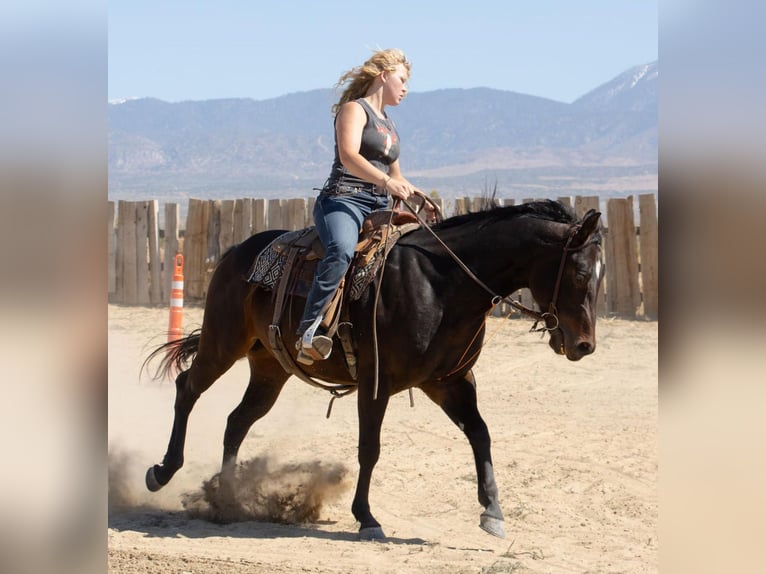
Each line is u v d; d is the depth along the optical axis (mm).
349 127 7504
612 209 22000
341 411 13219
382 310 7441
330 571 6484
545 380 15555
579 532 7691
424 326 7371
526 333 20516
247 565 6602
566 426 12094
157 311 23750
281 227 24078
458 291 7441
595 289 7125
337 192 7691
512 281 7516
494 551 7129
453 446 11000
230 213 24391
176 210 24875
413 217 7738
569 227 7234
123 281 25172
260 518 8344
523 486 9180
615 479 9438
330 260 7406
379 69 7812
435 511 8406
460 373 7762
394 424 12266
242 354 8773
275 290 8070
